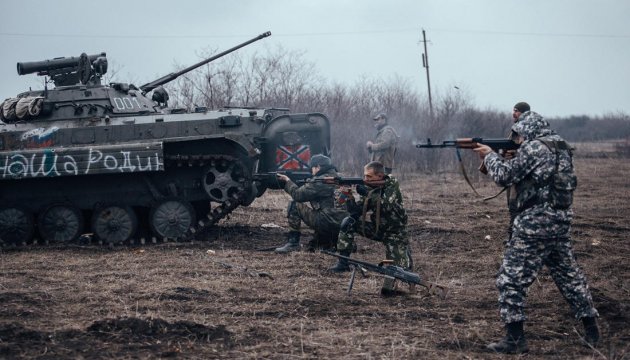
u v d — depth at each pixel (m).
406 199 15.75
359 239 11.09
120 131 10.88
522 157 5.86
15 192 10.88
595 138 51.84
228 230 11.83
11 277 8.34
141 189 11.09
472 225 12.45
